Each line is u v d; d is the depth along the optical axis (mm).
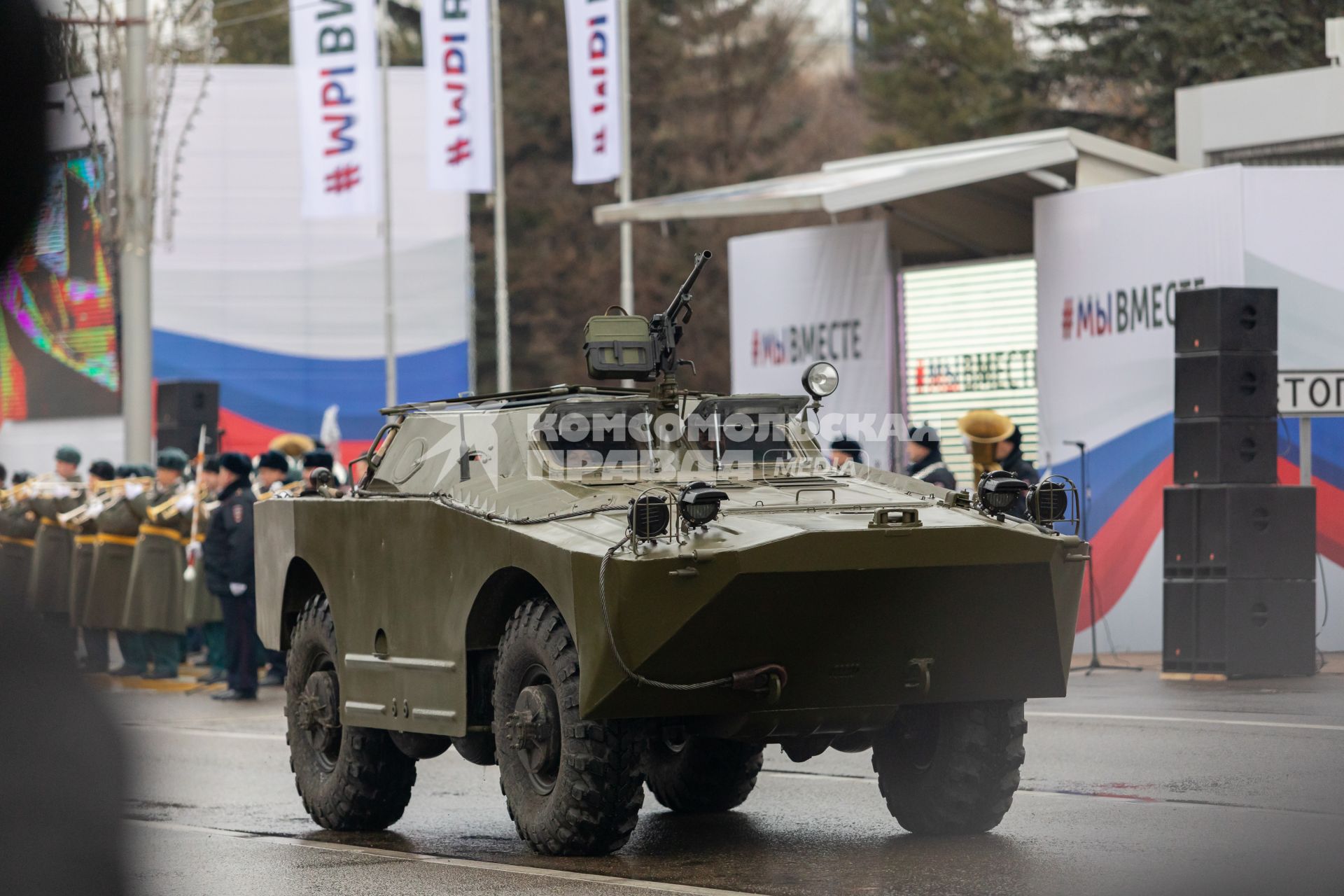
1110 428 44812
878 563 17750
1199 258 42312
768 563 17328
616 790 18672
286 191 93125
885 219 53250
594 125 82750
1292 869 17219
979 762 20141
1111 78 103250
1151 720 29766
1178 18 84375
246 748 32031
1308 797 21906
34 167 2623
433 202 94438
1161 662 41000
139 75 56312
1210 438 37375
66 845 2750
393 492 22781
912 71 144625
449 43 83750
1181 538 37875
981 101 136125
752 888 17250
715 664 18078
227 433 92500
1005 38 142375
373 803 22656
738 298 58031
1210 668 37219
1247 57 81750
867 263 53750
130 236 57719
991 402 51438
